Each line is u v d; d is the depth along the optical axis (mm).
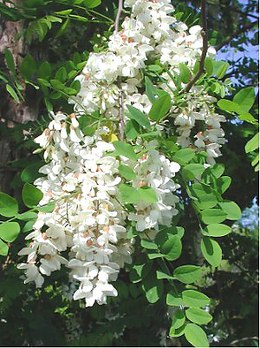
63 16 2574
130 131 1905
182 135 2277
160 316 3688
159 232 1881
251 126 3576
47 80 2225
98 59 2193
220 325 5152
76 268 1791
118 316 3783
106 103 2176
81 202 1750
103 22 2592
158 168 1839
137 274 1953
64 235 1843
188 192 2029
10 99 3387
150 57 2439
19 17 2535
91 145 1991
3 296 2893
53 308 3891
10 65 2281
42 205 1882
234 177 4184
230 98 3506
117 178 1800
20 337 3621
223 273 5340
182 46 2400
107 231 1745
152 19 2318
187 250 3635
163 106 1938
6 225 1820
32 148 3055
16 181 2744
